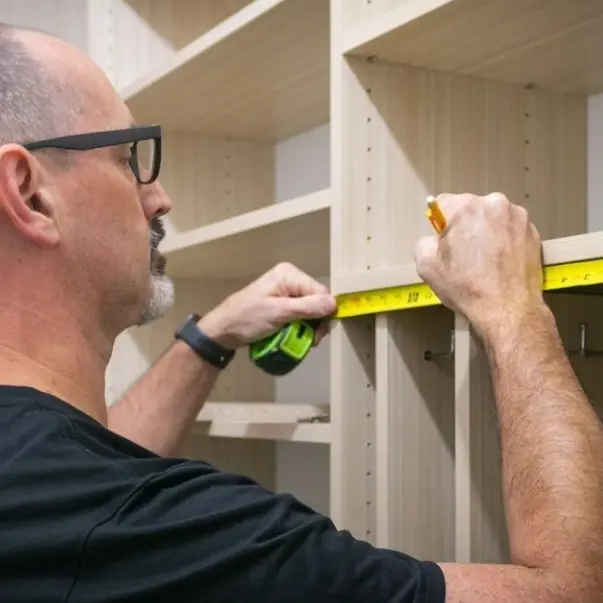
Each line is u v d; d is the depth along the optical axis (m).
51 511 0.77
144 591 0.77
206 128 2.04
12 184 0.89
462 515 1.08
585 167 1.48
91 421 0.87
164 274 1.21
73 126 0.95
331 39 1.29
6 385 0.87
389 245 1.29
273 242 1.63
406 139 1.31
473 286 0.99
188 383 1.48
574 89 1.45
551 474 0.87
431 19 1.13
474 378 1.09
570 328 1.18
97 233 0.96
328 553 0.82
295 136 2.09
